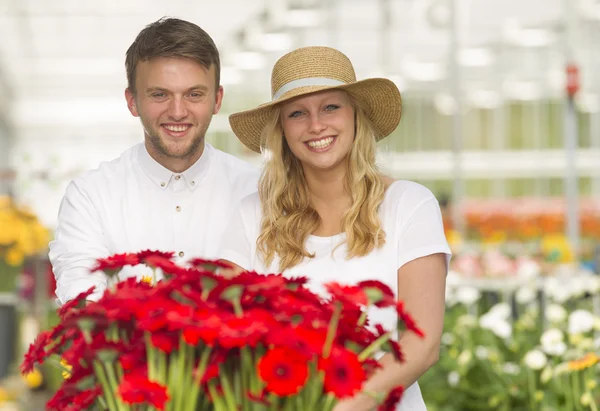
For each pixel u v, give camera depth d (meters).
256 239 2.82
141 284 1.96
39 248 8.37
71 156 27.55
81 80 24.91
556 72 27.42
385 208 2.71
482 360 5.95
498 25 21.23
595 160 30.70
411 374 2.32
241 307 1.89
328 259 2.71
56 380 8.09
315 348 1.70
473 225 18.59
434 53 23.44
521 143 31.12
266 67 23.25
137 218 3.29
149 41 2.90
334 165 2.73
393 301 1.79
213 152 3.40
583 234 18.55
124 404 1.79
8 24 19.64
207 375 1.76
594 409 5.00
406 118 30.58
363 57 23.30
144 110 2.94
